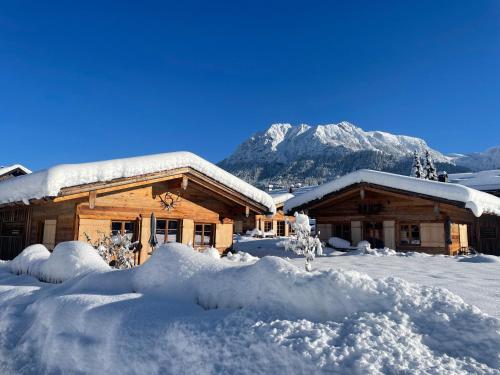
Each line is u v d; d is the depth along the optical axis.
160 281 3.94
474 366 2.25
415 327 2.65
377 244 16.72
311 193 17.20
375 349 2.37
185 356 2.67
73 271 5.36
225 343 2.62
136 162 10.09
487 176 30.16
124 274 4.41
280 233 31.62
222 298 3.37
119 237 9.07
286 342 2.49
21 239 11.91
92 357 3.02
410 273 7.65
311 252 8.80
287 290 3.05
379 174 15.34
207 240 13.21
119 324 3.13
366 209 16.92
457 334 2.55
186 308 3.36
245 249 17.50
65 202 10.52
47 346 3.35
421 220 15.44
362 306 2.89
